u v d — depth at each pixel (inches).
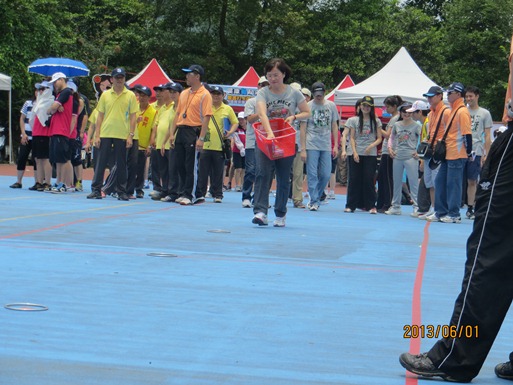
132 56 1951.3
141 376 182.5
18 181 758.5
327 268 343.6
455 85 587.2
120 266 322.7
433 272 348.8
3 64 1467.8
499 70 1871.3
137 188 706.8
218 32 1979.6
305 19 1971.0
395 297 287.1
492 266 186.7
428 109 657.0
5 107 1563.7
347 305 268.7
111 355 198.2
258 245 404.2
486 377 197.6
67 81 712.4
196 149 631.8
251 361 198.1
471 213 660.1
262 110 480.7
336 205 755.4
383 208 681.6
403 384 186.1
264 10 1945.1
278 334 225.5
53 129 698.8
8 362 189.2
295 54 1967.3
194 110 629.6
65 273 302.5
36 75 1530.5
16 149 1610.5
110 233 423.8
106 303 254.8
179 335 219.6
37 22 1529.3
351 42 1923.0
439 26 2301.9
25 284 278.5
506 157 186.7
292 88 486.9
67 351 200.2
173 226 469.4
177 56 1919.3
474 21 1884.8
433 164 596.4
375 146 663.8
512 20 1839.3
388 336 229.3
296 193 691.4
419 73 1058.1
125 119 651.5
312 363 199.0
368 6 2021.4
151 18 1945.1
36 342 206.8
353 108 1215.6
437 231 528.7
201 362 195.3
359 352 211.5
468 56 1911.9
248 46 1971.0
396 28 1967.3
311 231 482.9
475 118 655.1
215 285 291.6
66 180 719.1
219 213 569.9
